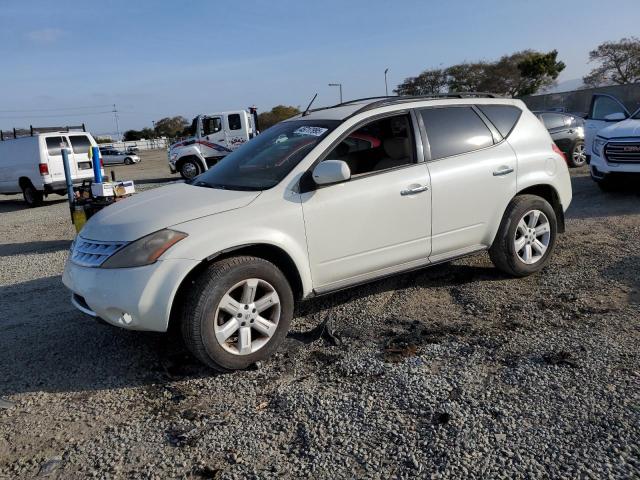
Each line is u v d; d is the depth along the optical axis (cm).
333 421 301
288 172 398
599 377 324
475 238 479
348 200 406
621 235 633
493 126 495
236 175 433
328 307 470
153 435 301
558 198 529
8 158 1544
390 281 525
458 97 490
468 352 370
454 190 455
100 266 354
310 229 392
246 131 1867
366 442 281
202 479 262
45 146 1473
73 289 373
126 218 379
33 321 489
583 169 1270
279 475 261
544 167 512
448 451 268
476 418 293
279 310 376
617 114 940
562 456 259
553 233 517
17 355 416
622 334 378
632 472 245
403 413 304
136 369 381
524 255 503
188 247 348
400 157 438
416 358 366
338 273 412
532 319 416
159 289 340
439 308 452
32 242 927
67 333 454
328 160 394
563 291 470
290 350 393
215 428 303
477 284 502
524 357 356
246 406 324
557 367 340
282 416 310
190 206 376
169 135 9988
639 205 791
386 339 400
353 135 425
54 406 339
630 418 283
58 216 1252
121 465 277
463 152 469
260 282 366
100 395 349
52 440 303
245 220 368
